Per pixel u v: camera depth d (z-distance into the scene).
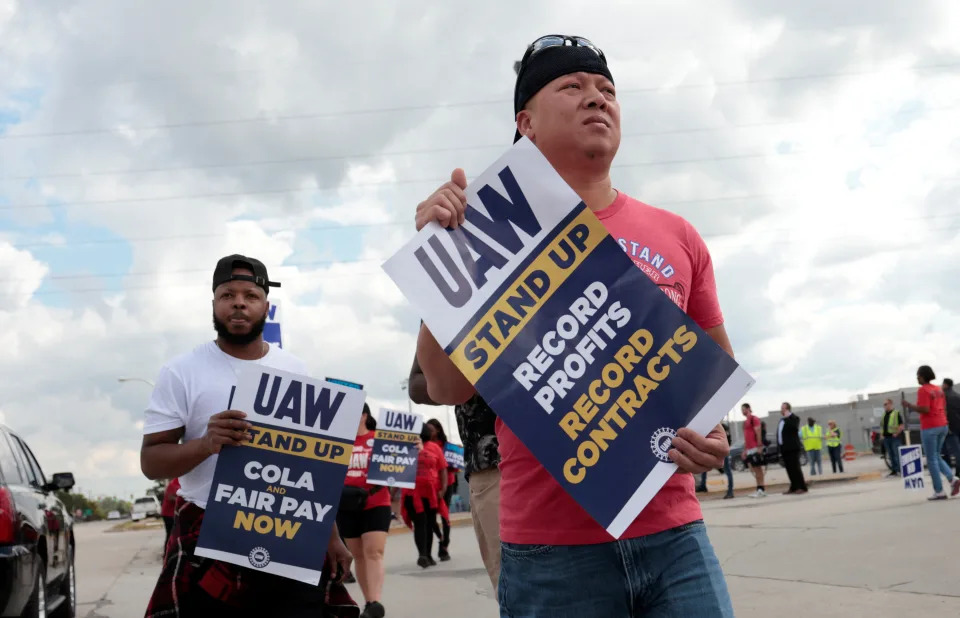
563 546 1.88
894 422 18.50
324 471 2.98
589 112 2.02
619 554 1.86
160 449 2.97
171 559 2.95
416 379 3.66
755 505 13.06
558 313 1.85
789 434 15.64
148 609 2.90
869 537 7.27
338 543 3.10
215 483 2.90
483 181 1.90
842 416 58.88
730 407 1.80
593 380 1.82
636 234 2.06
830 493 14.34
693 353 1.83
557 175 1.89
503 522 2.01
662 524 1.88
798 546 7.21
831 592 5.13
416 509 9.77
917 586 5.04
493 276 1.86
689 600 1.85
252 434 2.95
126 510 136.50
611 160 2.07
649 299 1.85
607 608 1.87
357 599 7.30
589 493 1.76
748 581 5.81
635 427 1.80
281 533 2.92
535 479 1.92
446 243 1.87
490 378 1.82
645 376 1.82
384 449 7.10
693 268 2.16
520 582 1.94
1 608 4.54
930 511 8.91
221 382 3.14
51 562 5.98
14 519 4.80
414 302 1.85
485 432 3.46
